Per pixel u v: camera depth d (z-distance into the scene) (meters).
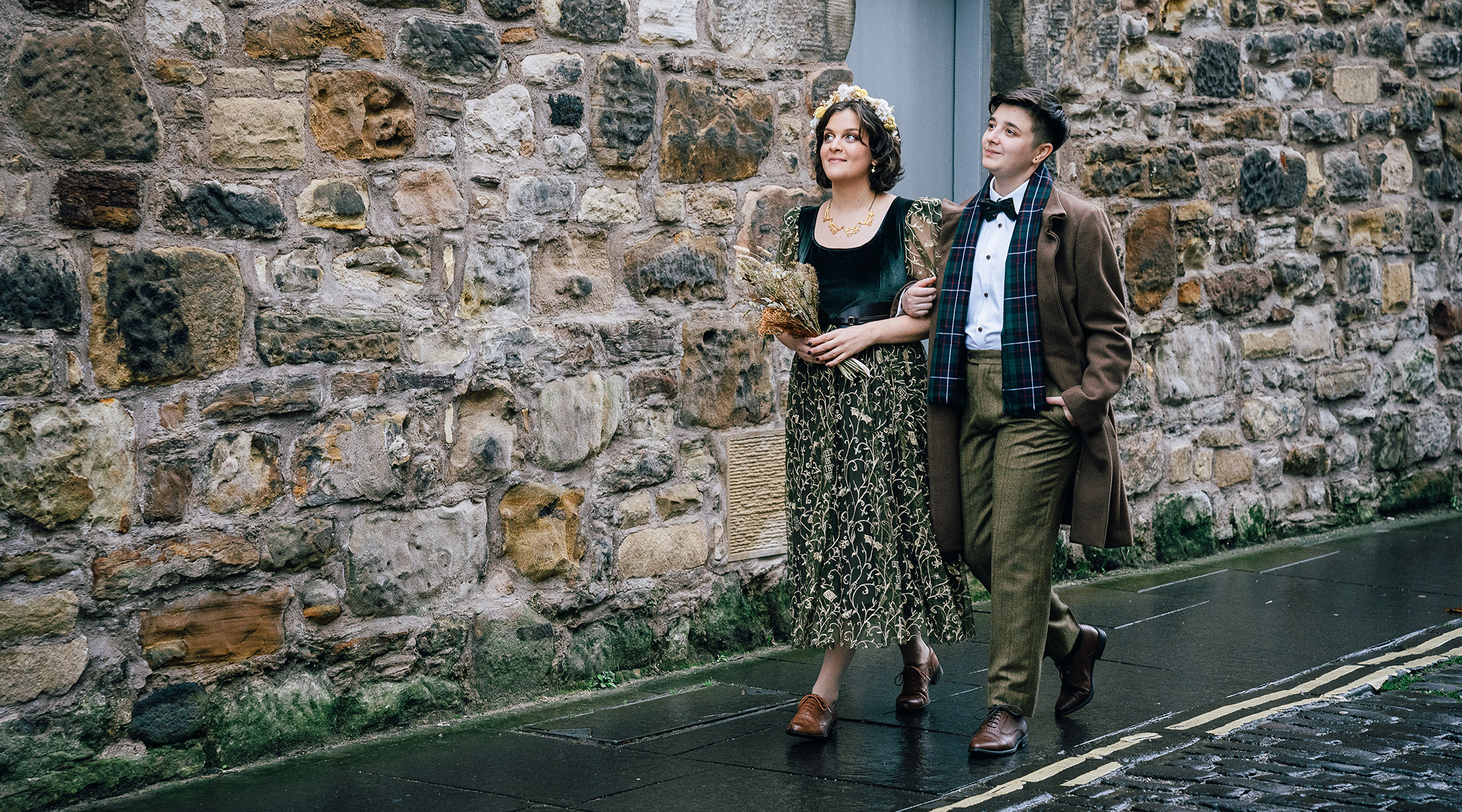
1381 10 7.42
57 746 3.29
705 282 4.76
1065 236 3.60
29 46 3.24
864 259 3.79
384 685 3.93
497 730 3.95
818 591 3.80
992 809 3.21
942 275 3.76
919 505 3.80
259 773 3.55
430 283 4.03
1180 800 3.26
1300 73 7.02
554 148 4.32
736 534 4.89
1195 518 6.54
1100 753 3.64
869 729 3.92
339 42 3.80
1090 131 6.18
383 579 3.93
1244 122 6.77
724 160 4.79
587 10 4.37
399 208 3.95
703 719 4.05
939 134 6.04
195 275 3.52
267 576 3.68
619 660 4.52
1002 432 3.68
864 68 5.65
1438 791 3.32
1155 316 6.39
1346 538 7.02
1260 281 6.85
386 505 3.94
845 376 3.75
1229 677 4.45
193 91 3.52
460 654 4.11
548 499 4.34
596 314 4.46
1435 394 7.84
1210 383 6.63
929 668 4.18
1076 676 3.98
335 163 3.81
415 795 3.37
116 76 3.38
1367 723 3.91
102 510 3.37
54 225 3.29
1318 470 7.19
